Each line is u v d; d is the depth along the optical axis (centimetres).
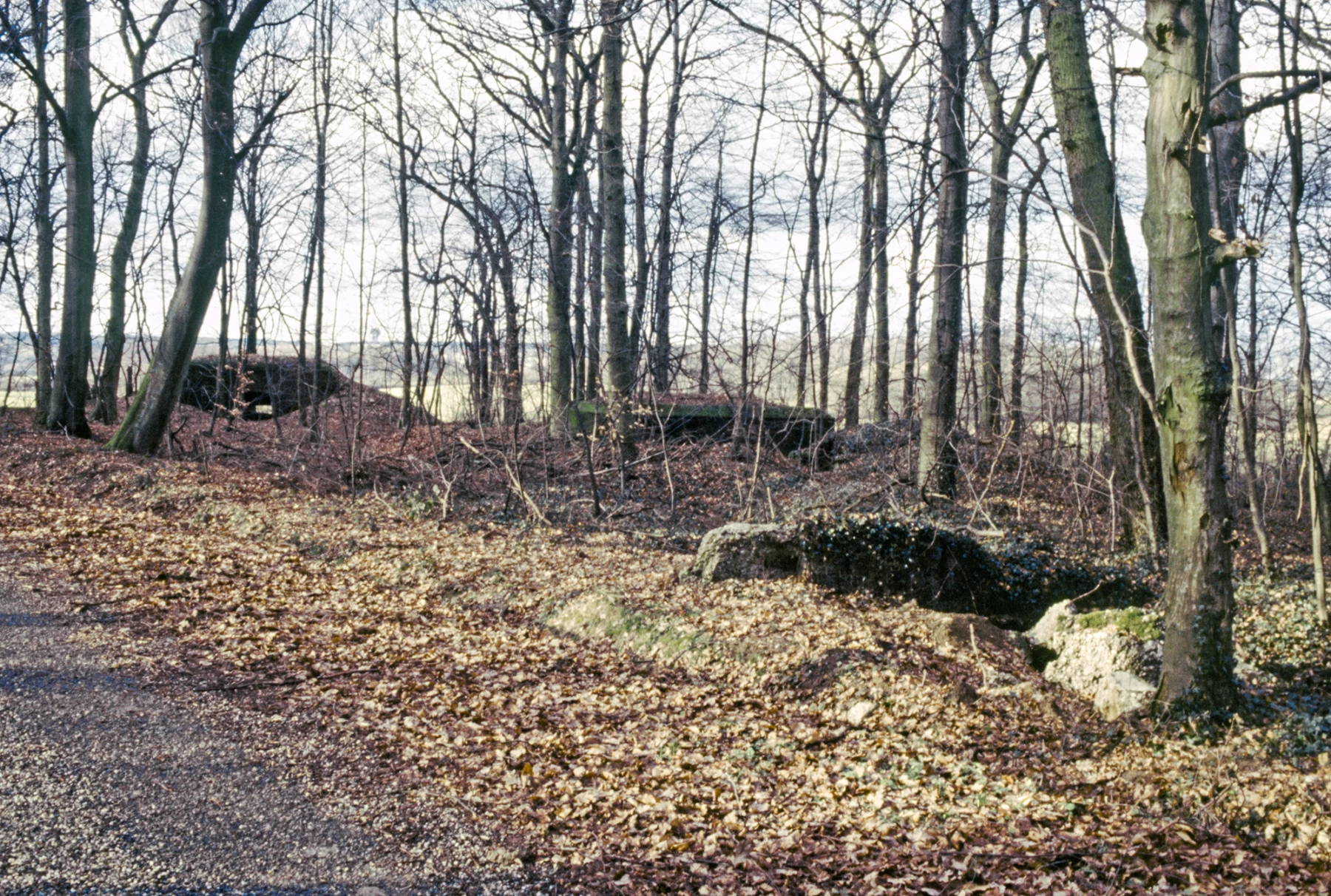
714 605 1073
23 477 1750
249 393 2884
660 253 2967
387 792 625
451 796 629
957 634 972
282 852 527
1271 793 601
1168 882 510
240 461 2075
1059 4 1092
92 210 2291
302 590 1150
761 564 1174
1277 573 1381
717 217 2962
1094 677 888
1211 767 645
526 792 644
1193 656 731
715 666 915
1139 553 1406
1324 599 836
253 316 3275
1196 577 727
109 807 554
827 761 712
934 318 1591
